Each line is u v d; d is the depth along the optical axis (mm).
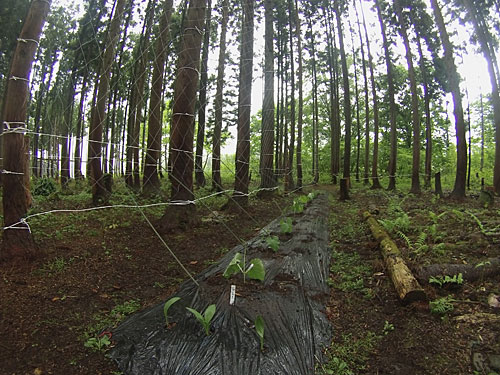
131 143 11406
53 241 4539
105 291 3271
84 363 2209
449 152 25047
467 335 2416
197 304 2953
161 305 2988
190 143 5766
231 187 13125
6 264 3506
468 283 3209
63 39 13070
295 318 2773
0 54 12672
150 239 5016
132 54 13234
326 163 27828
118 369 2180
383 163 24594
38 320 2641
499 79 13398
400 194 11781
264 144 10016
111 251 4359
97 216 6262
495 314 2648
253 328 2572
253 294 3137
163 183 13750
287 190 13297
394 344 2443
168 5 9609
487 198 7680
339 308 3066
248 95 7875
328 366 2252
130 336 2482
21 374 2061
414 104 12156
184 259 4348
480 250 3996
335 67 19672
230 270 3266
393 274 3396
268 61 9805
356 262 4230
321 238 5473
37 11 3609
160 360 2240
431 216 5918
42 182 9289
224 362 2209
